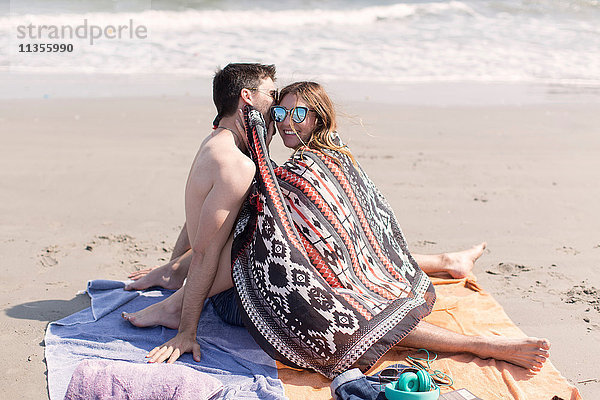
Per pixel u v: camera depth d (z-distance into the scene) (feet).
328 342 10.61
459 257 14.55
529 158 24.34
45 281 14.43
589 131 27.76
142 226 17.80
